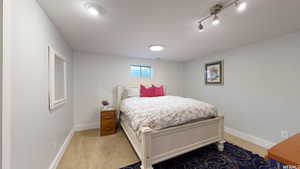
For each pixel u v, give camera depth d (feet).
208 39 6.97
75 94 9.30
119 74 10.94
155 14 4.52
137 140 5.41
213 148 6.67
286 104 6.11
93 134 8.73
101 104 10.19
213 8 4.15
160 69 12.95
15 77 2.92
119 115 10.18
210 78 10.53
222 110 9.43
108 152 6.38
